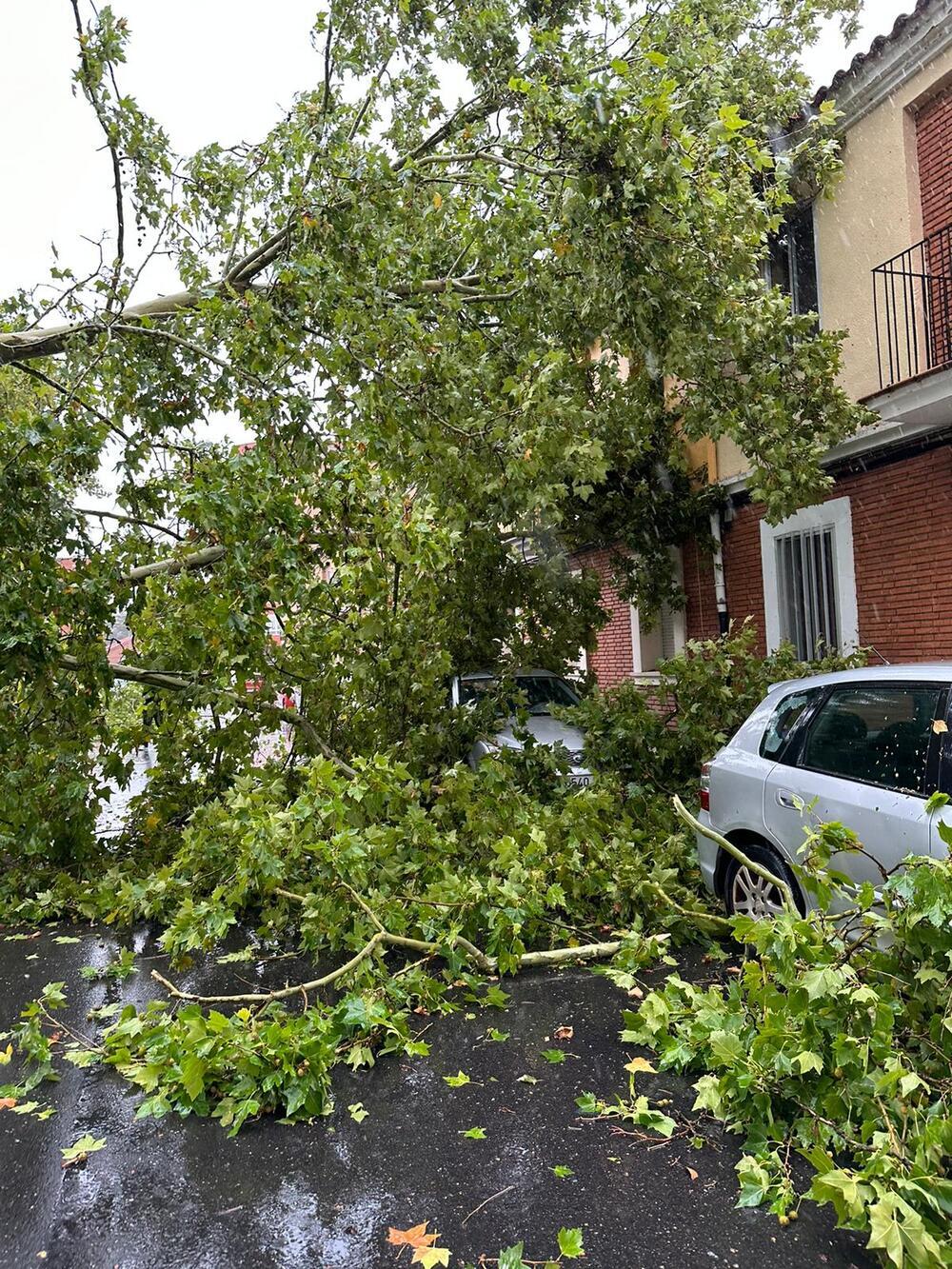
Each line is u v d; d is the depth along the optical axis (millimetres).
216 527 5855
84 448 6098
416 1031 3975
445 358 7172
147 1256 2479
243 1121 3223
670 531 11914
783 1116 3031
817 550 10094
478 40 8008
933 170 8414
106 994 4562
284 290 7328
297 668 6852
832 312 9633
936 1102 2729
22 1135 3176
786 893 4055
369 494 6805
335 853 4594
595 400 9461
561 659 10297
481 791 5969
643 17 7688
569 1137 3039
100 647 6301
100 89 6910
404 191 7602
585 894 5344
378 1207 2676
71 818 6406
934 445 8188
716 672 7375
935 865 2875
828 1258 2422
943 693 3854
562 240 7078
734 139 7285
